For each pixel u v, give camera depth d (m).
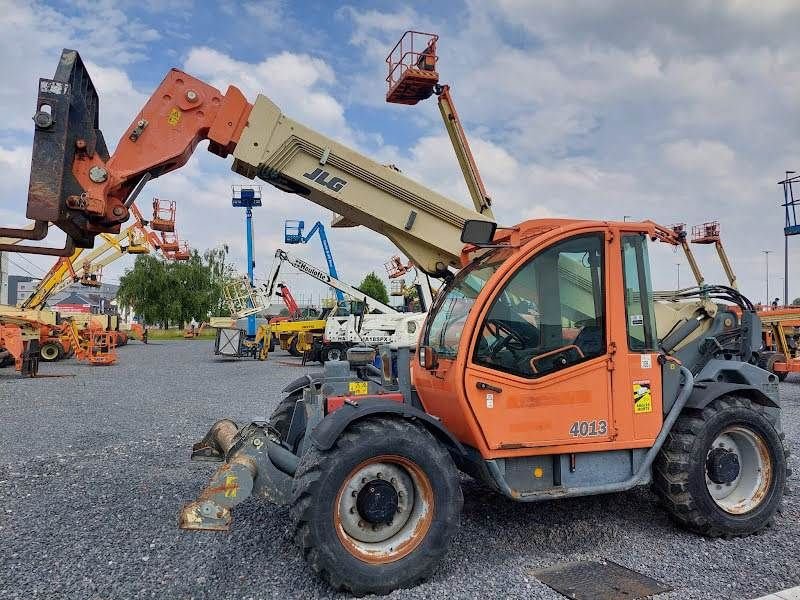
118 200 4.76
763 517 4.39
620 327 4.25
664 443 4.41
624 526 4.57
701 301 5.51
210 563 3.86
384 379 4.78
